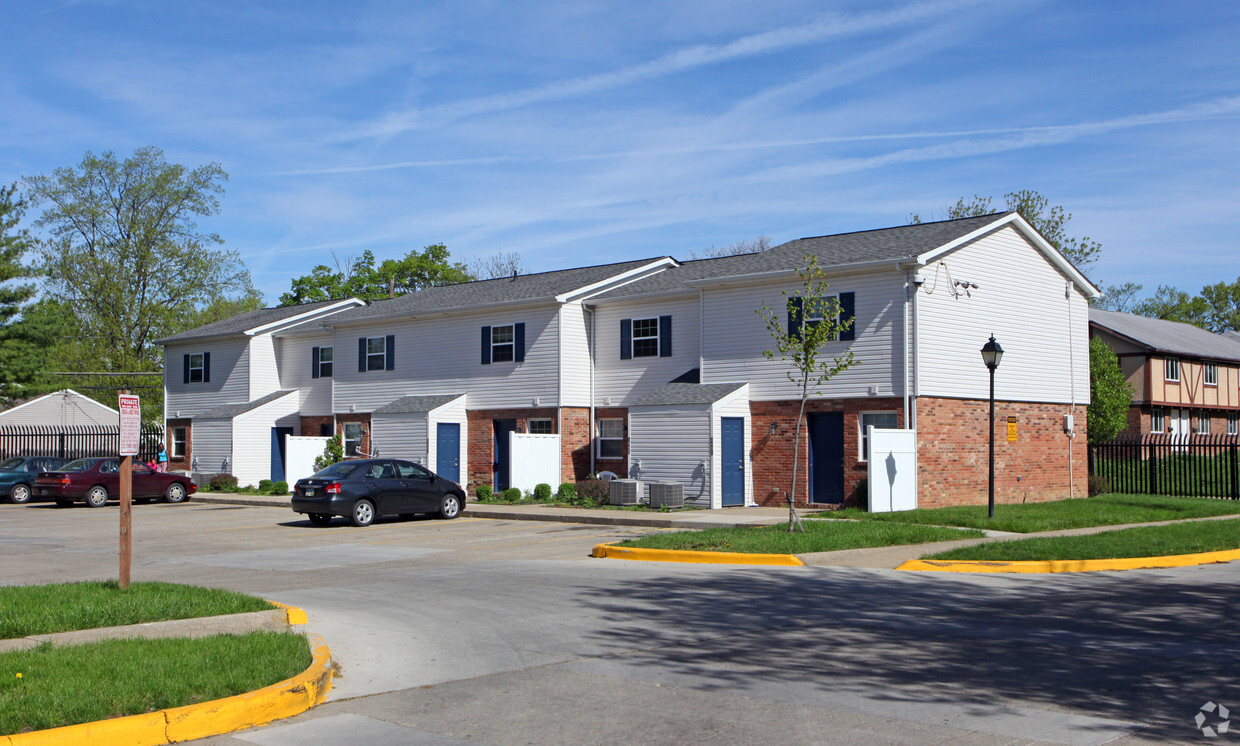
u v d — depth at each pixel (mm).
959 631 10438
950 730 6887
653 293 29922
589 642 9969
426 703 7812
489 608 11867
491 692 8102
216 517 26844
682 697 7863
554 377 31328
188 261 61594
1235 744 6516
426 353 35156
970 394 25734
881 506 23047
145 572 15656
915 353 24141
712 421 26109
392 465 24438
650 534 19812
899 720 7145
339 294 66062
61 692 7156
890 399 24484
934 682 8258
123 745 6664
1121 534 18359
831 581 13953
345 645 9883
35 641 8953
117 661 8102
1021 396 27438
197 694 7371
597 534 20922
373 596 12867
